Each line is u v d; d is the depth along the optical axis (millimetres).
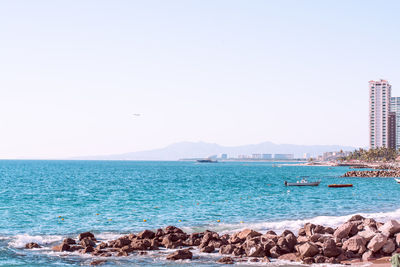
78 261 27250
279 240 28766
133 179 145500
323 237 29469
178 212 52094
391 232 29672
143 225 42125
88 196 76688
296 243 29109
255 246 28000
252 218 46281
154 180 139125
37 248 30750
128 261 26938
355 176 169125
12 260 27500
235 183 122750
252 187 104000
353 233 31000
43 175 176625
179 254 27562
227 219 45719
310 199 69812
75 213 51719
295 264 25984
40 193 84312
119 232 38062
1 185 111062
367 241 27984
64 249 30078
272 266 25594
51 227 41219
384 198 71750
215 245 30234
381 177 161500
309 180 144375
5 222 44438
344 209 54625
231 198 71562
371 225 33406
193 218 46625
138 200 68188
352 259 26641
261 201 66000
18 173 197250
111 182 126062
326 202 64312
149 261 26906
